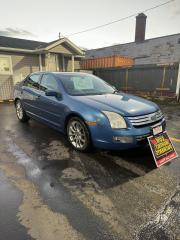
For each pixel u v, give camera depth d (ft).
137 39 65.21
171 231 5.76
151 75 35.73
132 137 9.34
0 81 35.96
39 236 5.57
